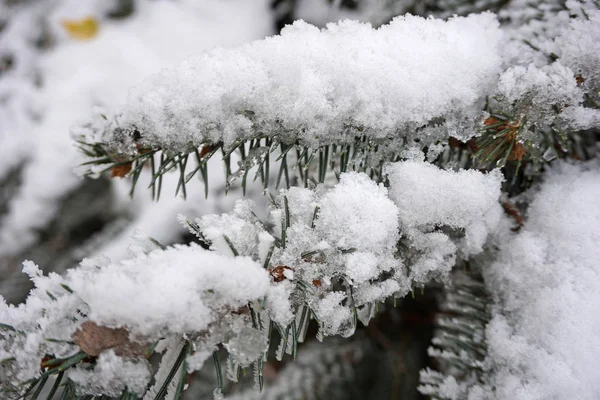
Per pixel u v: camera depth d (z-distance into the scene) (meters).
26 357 0.35
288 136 0.40
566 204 0.42
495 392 0.41
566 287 0.40
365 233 0.37
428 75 0.39
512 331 0.41
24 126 0.92
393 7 0.50
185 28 0.96
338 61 0.39
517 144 0.40
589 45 0.39
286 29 0.39
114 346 0.34
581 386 0.39
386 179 0.40
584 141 0.43
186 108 0.38
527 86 0.39
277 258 0.37
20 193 0.86
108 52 0.96
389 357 0.61
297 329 0.37
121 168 0.41
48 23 0.98
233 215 0.37
